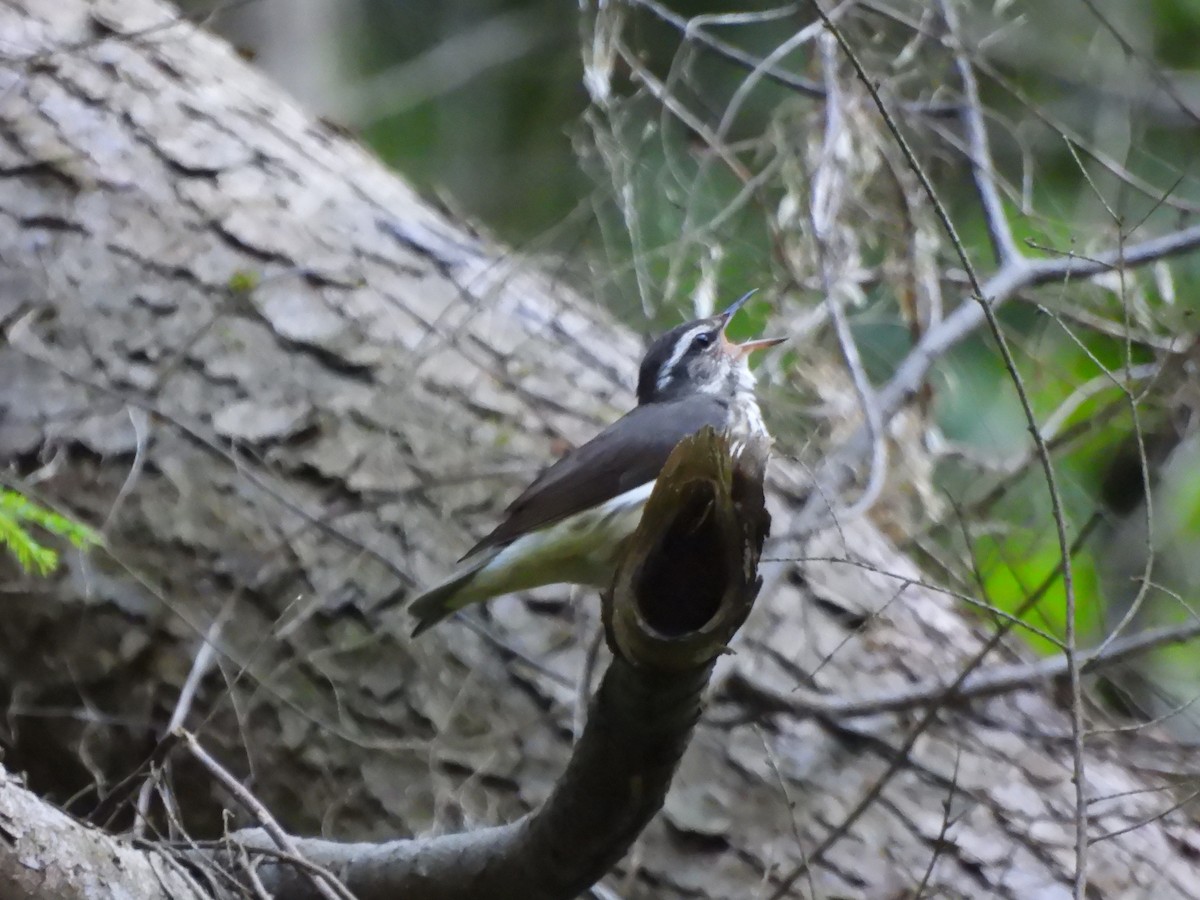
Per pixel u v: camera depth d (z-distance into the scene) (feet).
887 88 34.91
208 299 29.27
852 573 28.78
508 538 26.03
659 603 15.53
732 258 36.68
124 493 27.35
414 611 25.71
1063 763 26.50
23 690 27.32
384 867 19.48
